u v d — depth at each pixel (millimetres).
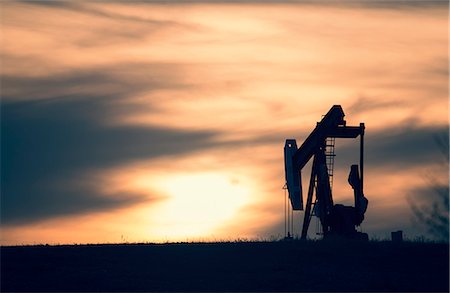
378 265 49719
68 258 51594
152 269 49156
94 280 46844
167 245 55250
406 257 51156
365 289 45031
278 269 48969
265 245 54531
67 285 45969
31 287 45625
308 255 51875
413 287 45312
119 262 50688
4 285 45906
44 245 56531
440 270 48531
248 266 49625
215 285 45781
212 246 54562
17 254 52688
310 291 44594
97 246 55312
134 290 44844
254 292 44344
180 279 47125
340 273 48094
